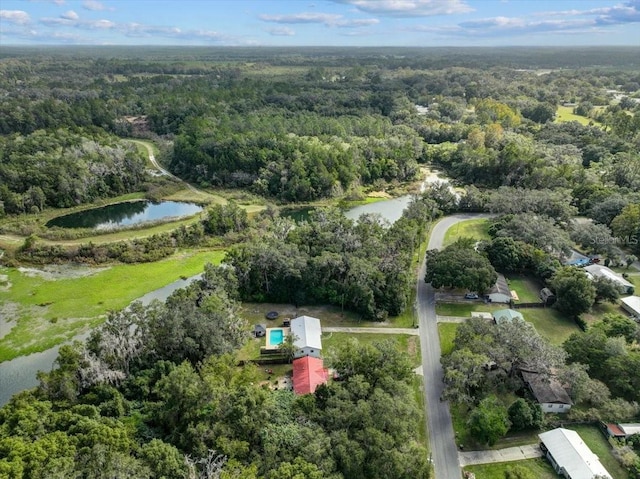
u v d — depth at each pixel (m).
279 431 51.62
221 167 163.25
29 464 42.78
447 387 64.12
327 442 49.72
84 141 171.38
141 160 164.50
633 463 54.00
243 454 50.06
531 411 60.09
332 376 71.44
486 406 59.25
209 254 114.75
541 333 81.50
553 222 113.88
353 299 88.44
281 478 44.16
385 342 66.81
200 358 69.31
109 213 143.25
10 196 132.12
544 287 96.06
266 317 87.25
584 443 56.72
